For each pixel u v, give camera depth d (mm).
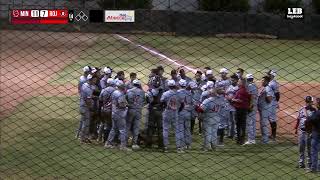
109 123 28734
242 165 24719
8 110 36688
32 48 61625
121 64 56750
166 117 27500
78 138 29375
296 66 54156
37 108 37625
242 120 29375
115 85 28547
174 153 27172
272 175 23094
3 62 56062
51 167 23578
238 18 39438
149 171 23500
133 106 28062
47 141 28594
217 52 57938
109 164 24562
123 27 35469
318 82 48500
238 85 29984
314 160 23688
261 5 40062
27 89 44656
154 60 58750
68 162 24594
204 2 31828
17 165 23656
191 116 28859
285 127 33219
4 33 58562
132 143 28484
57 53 60031
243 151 27656
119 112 27500
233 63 55906
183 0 31266
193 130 32125
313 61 54156
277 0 35062
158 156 26422
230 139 30922
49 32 61031
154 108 28359
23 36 58688
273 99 29766
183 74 30594
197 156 26438
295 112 37219
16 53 58781
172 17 30750
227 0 33031
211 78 30844
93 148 27688
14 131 30734
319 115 23312
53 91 44000
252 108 29344
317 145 23562
